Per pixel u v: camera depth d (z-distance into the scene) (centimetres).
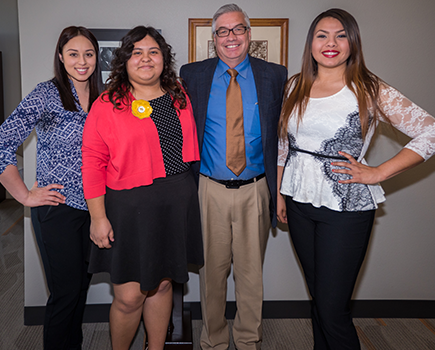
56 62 179
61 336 197
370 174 165
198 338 242
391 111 166
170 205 174
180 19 237
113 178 169
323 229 177
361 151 171
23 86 235
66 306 192
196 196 186
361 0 235
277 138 201
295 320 265
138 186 168
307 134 174
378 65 241
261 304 212
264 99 193
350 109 165
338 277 174
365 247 175
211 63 202
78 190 181
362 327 254
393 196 256
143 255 169
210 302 214
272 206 211
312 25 176
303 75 179
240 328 219
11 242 407
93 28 233
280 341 239
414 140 163
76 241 188
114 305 185
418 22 237
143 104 168
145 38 167
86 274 207
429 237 260
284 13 237
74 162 179
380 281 265
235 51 190
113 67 171
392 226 259
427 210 257
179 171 178
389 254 262
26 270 252
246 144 196
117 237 170
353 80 168
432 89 243
